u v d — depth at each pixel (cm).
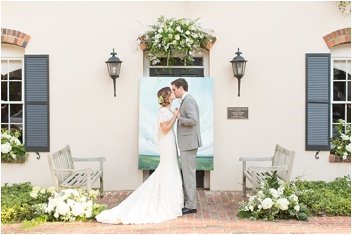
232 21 993
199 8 993
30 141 997
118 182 1002
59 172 849
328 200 823
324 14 994
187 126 807
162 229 720
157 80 987
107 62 974
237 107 996
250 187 992
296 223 751
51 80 998
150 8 993
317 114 998
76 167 1000
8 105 1016
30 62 992
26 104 995
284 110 998
